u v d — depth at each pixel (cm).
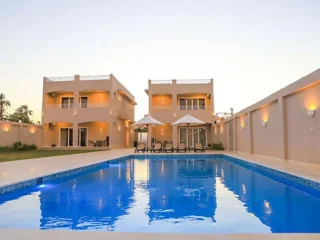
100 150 2280
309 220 448
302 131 1060
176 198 621
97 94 2617
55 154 1716
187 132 2486
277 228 410
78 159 1327
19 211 516
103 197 634
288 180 811
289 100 1173
